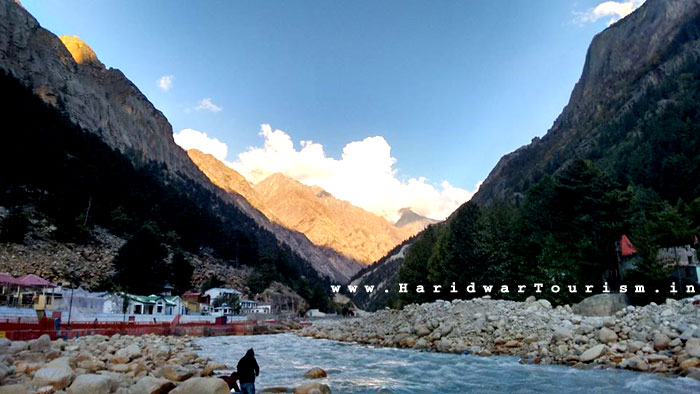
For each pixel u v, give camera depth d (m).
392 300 154.00
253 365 15.91
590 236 63.50
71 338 38.66
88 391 13.32
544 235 68.12
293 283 183.25
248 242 182.00
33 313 47.44
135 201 144.75
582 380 21.20
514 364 27.19
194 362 26.20
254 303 129.62
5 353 20.73
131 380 16.50
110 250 107.38
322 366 29.33
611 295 41.34
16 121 129.25
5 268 79.94
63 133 148.75
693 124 147.62
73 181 125.38
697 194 109.38
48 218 105.81
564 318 35.62
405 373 25.48
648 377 20.64
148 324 54.38
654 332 26.19
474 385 21.39
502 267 67.50
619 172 143.25
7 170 112.94
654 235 61.00
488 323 37.62
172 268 115.56
